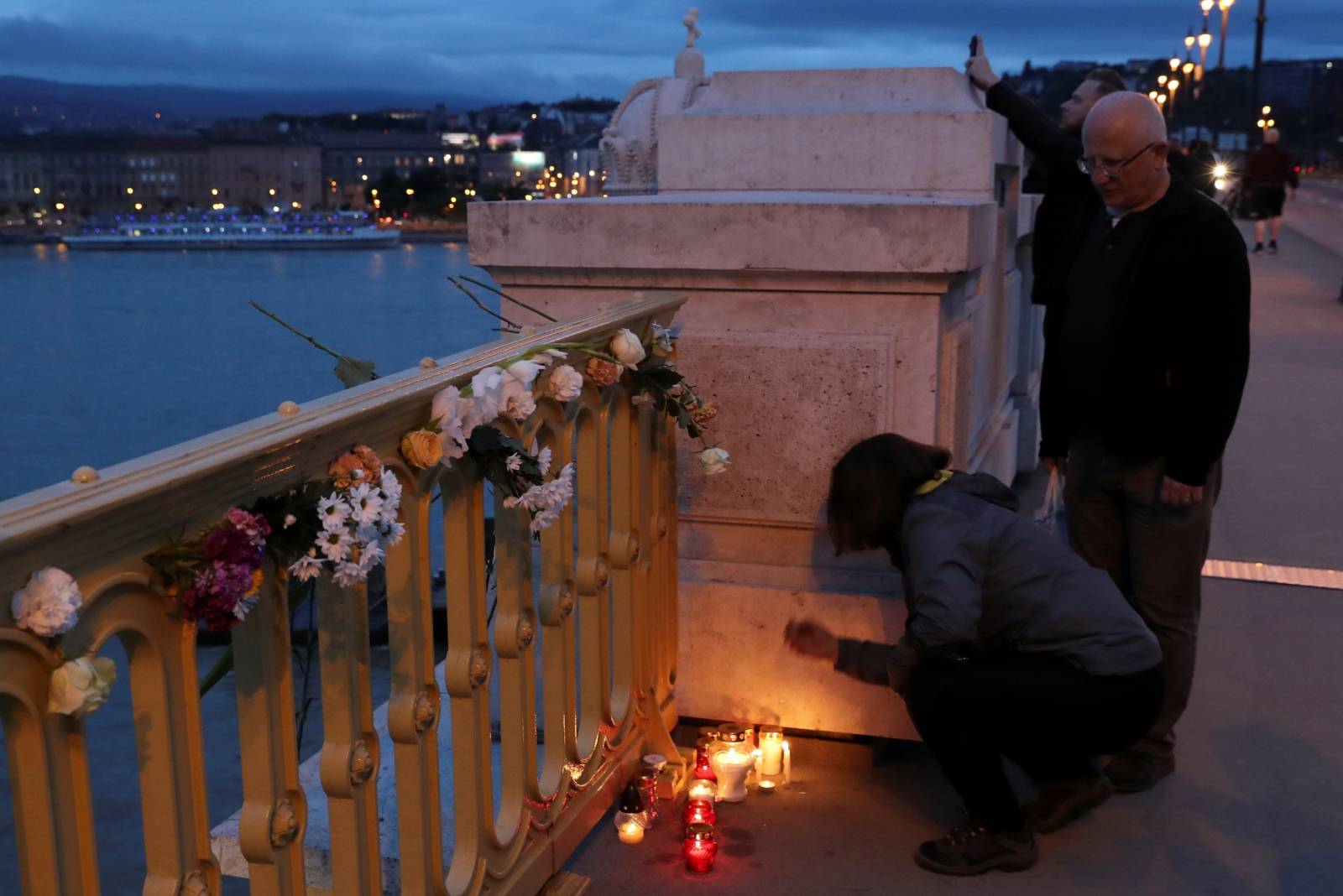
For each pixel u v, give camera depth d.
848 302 3.11
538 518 2.04
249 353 93.12
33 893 1.26
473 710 2.19
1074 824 2.95
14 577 1.16
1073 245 3.46
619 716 2.87
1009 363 5.86
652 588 3.02
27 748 1.22
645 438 2.87
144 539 1.34
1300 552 5.10
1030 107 4.54
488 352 2.12
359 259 198.50
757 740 3.21
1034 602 2.66
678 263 3.10
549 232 3.18
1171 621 3.07
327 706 1.82
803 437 3.19
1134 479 3.04
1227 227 2.81
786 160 4.95
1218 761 3.27
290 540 1.48
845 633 3.19
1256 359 10.15
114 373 85.12
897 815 2.98
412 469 1.88
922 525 2.65
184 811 1.46
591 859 2.78
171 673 1.42
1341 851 2.82
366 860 1.89
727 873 2.71
